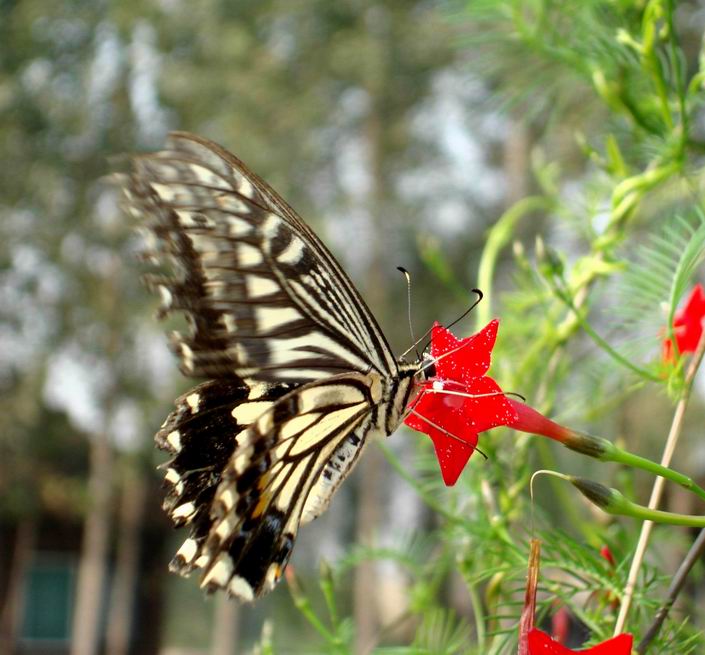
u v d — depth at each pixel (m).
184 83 2.22
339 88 2.30
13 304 2.25
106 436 2.26
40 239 2.27
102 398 2.28
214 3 2.24
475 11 0.39
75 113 2.29
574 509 0.37
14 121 2.26
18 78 2.25
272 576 0.33
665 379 0.34
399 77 2.19
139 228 0.31
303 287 0.33
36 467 2.21
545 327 0.38
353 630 0.38
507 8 0.38
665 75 0.37
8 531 2.24
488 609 0.36
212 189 0.31
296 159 2.25
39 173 2.25
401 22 2.15
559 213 0.40
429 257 0.41
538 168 0.41
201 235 0.31
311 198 2.31
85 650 2.21
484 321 0.39
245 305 0.32
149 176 0.31
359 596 1.84
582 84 0.39
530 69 0.39
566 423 0.39
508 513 0.36
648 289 0.35
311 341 0.33
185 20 2.28
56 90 2.30
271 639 0.37
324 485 0.33
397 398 0.33
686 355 0.34
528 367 0.39
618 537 0.36
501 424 0.31
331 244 2.24
